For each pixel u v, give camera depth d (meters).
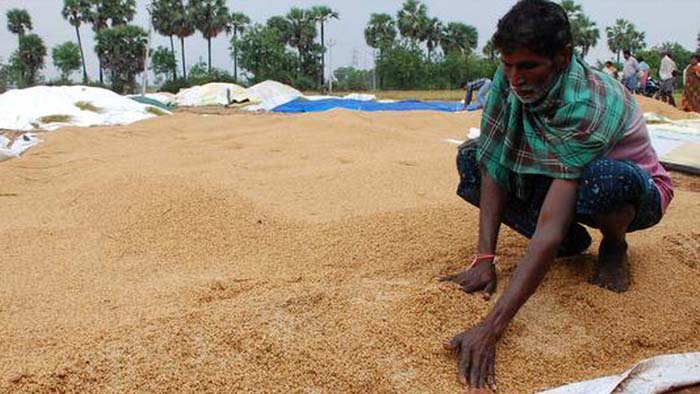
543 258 1.55
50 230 2.63
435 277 1.99
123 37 34.06
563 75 1.61
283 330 1.58
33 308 1.84
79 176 3.82
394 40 37.62
